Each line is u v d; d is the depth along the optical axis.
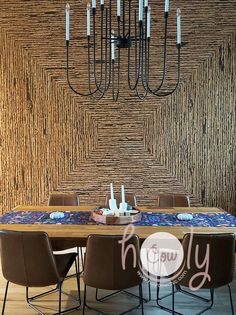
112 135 4.30
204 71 4.18
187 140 4.25
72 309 2.73
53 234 2.35
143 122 4.27
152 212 3.04
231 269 2.26
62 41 4.22
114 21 4.05
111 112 4.27
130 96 4.24
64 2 4.18
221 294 3.02
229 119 4.21
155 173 4.31
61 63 4.23
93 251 2.19
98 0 4.12
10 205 4.41
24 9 4.21
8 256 2.29
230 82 4.18
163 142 4.28
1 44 4.25
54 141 4.33
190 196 4.30
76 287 3.15
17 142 4.34
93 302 2.86
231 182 4.26
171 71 4.19
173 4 4.14
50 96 4.28
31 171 4.37
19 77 4.27
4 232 2.25
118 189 4.35
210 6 4.11
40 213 2.99
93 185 4.36
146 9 2.25
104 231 2.42
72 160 4.34
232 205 4.27
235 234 2.28
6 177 4.39
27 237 2.21
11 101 4.30
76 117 4.29
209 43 4.15
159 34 4.16
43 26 4.21
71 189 4.38
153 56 4.18
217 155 4.25
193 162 4.27
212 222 2.68
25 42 4.23
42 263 2.26
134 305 2.81
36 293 3.04
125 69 4.19
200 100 4.21
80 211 3.07
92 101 4.27
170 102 4.23
